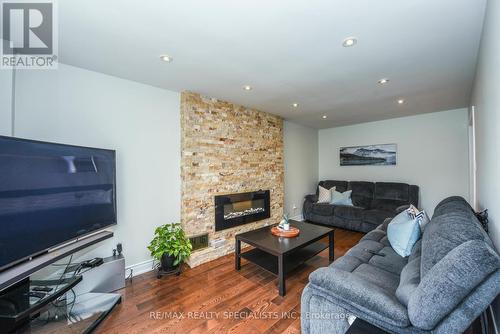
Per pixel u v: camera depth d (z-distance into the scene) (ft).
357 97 10.27
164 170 9.11
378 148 15.53
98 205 6.64
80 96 7.19
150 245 8.23
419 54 6.36
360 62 6.86
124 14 4.63
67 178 5.67
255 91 9.41
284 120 15.26
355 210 13.60
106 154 7.01
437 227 4.52
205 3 4.33
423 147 13.67
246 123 11.77
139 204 8.46
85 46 5.90
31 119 6.36
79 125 7.18
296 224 10.18
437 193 13.23
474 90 7.92
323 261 9.36
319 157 18.75
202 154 9.82
